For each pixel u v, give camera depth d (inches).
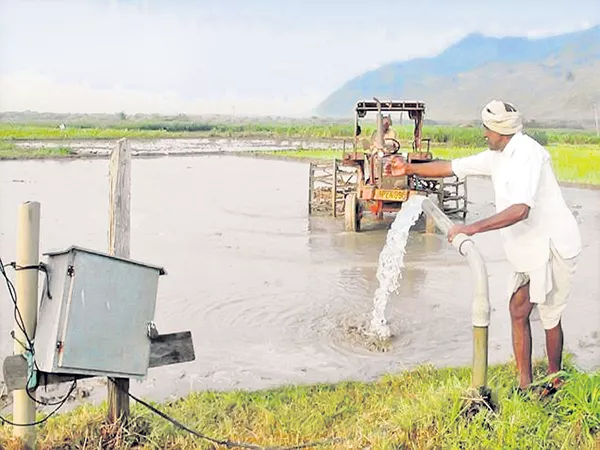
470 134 1563.7
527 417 157.9
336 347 265.9
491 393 162.1
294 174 1014.4
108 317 148.9
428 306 319.6
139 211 632.4
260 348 265.1
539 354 247.6
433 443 154.9
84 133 2055.9
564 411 163.8
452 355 256.1
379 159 495.8
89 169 1047.0
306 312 310.3
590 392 165.2
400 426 163.6
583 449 151.2
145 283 154.3
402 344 269.1
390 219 587.2
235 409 192.7
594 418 157.9
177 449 165.8
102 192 759.7
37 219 154.2
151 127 2608.3
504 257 429.7
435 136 1573.6
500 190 165.5
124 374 152.0
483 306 157.0
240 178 950.4
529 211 161.3
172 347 163.8
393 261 371.2
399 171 190.2
